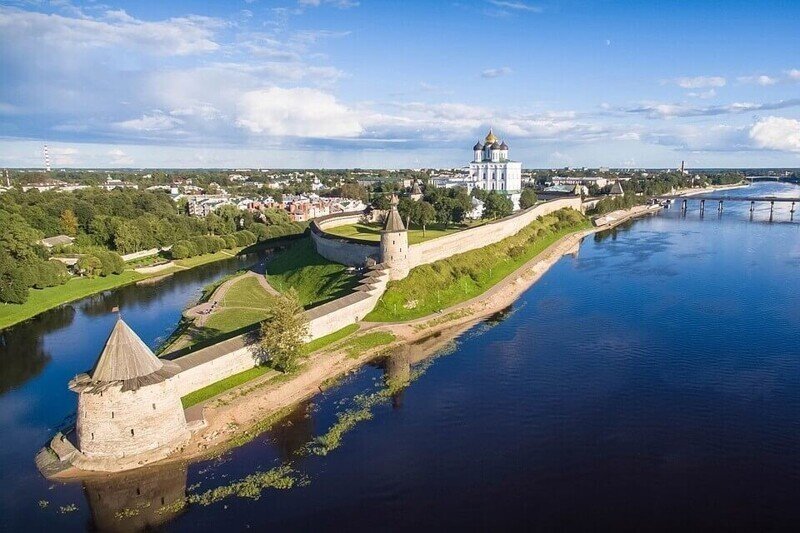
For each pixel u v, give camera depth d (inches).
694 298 3796.8
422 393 2455.7
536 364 2731.3
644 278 4461.1
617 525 1582.2
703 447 1958.7
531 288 4281.5
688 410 2217.0
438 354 2930.6
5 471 1925.4
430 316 3494.1
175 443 2009.1
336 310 3179.1
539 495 1722.4
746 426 2085.4
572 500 1695.4
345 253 4306.1
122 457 1914.4
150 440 1953.7
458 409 2292.1
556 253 5674.2
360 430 2144.4
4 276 4094.5
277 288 4443.9
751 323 3233.3
